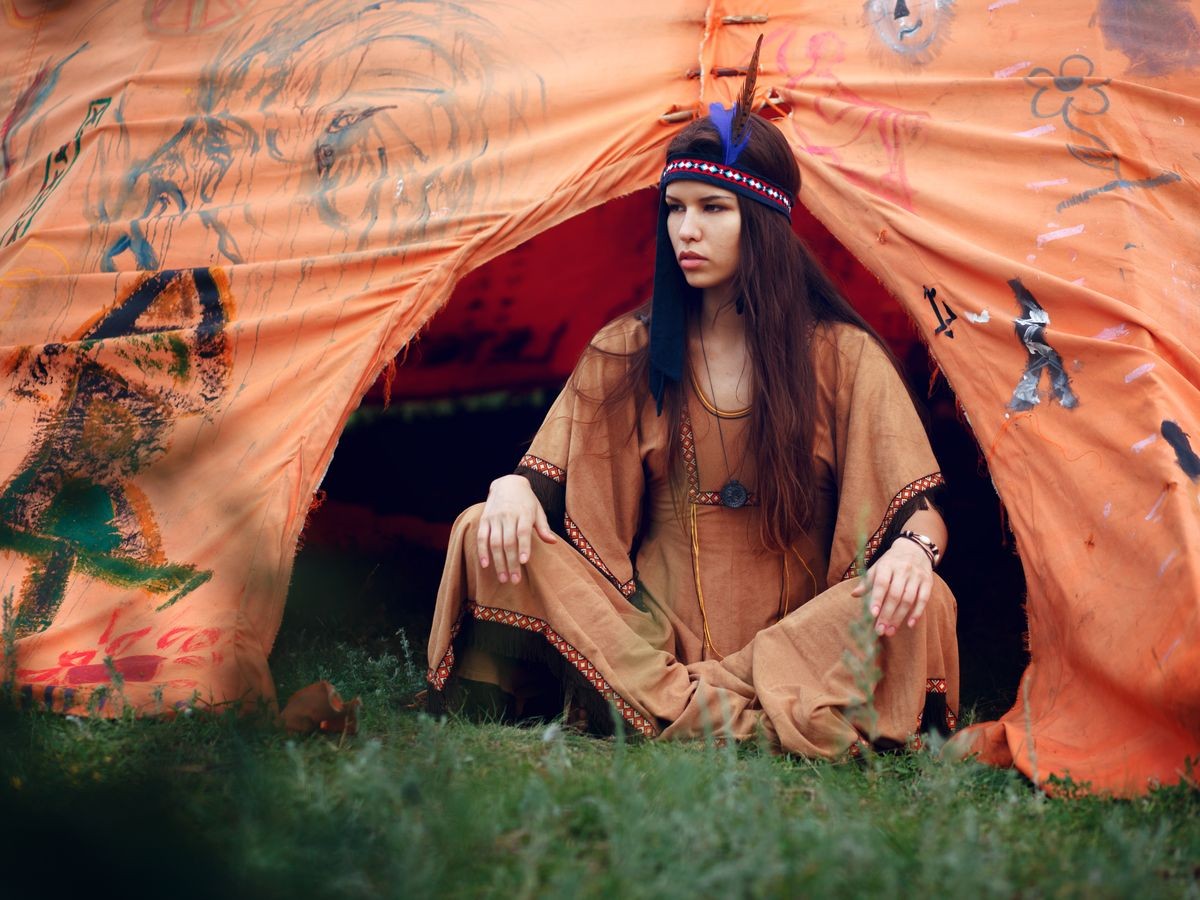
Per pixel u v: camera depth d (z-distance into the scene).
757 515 3.19
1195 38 3.52
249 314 3.54
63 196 3.92
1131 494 2.87
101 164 3.94
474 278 5.42
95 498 3.34
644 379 3.22
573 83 3.69
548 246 5.30
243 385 3.42
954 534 4.90
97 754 2.49
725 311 3.21
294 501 3.23
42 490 3.39
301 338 3.46
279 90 3.90
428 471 5.53
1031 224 3.31
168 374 3.48
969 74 3.57
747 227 3.11
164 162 3.87
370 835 1.97
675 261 3.16
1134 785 2.49
